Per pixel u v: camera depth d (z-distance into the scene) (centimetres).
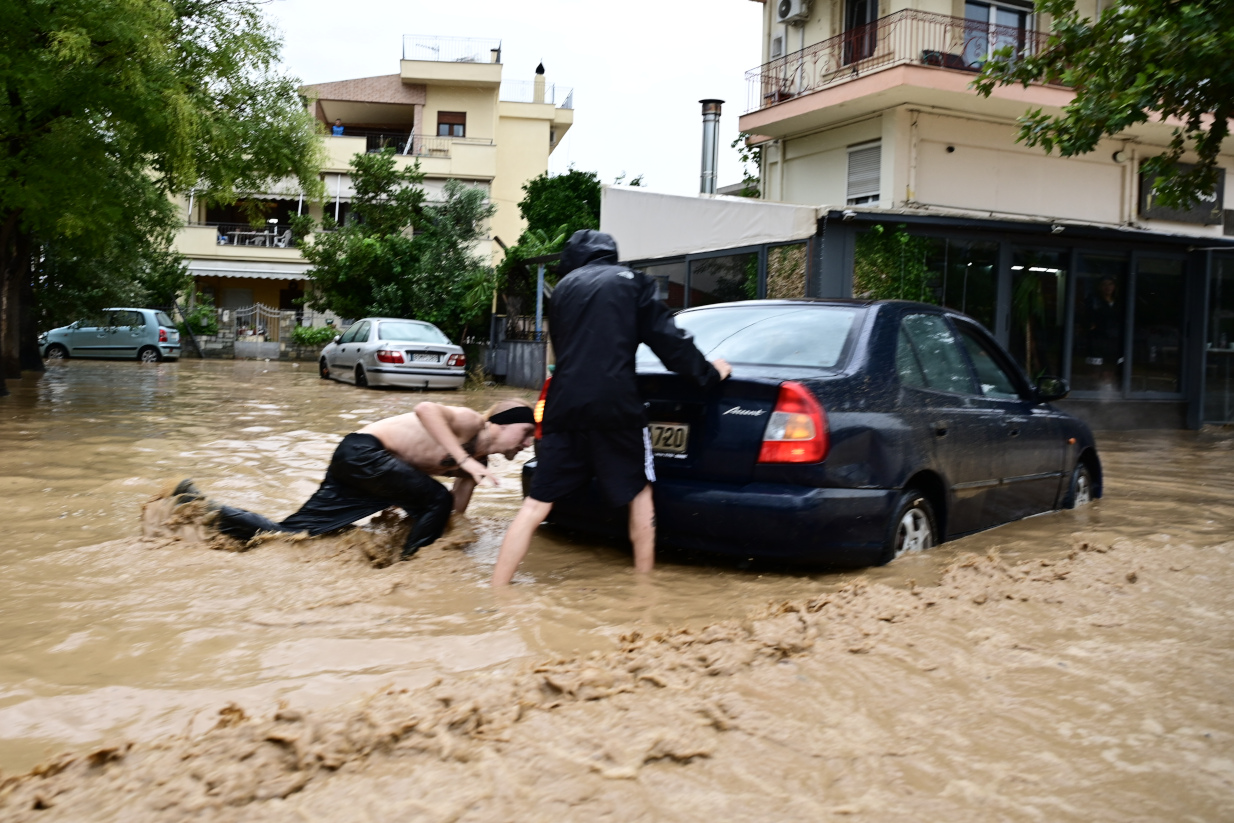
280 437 984
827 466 429
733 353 495
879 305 512
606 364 423
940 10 1878
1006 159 1917
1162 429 1495
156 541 459
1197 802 225
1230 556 496
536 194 3291
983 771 238
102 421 1111
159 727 256
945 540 509
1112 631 360
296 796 207
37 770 215
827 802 218
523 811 205
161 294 3509
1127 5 1016
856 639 336
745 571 453
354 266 2897
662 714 259
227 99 1648
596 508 478
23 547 462
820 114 1938
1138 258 1475
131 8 1264
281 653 317
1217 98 1002
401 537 479
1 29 1250
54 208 1361
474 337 2727
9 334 1922
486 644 330
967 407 529
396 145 4284
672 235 1424
